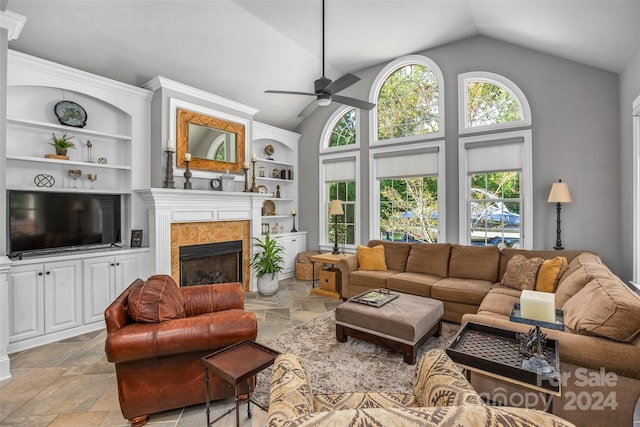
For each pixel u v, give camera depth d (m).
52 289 3.13
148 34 3.71
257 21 4.04
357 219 5.56
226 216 4.66
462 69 4.57
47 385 2.35
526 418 0.68
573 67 3.84
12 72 3.08
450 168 4.66
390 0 3.71
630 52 3.07
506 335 1.82
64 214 3.44
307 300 4.52
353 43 4.66
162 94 4.09
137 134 4.06
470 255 3.98
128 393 1.86
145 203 4.09
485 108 4.46
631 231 3.24
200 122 4.48
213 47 4.19
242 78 4.86
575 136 3.83
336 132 6.03
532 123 4.08
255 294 4.83
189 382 1.98
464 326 1.92
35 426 1.91
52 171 3.54
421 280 3.84
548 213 3.98
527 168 4.09
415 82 5.08
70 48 3.47
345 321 2.99
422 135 4.90
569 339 1.75
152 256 3.87
